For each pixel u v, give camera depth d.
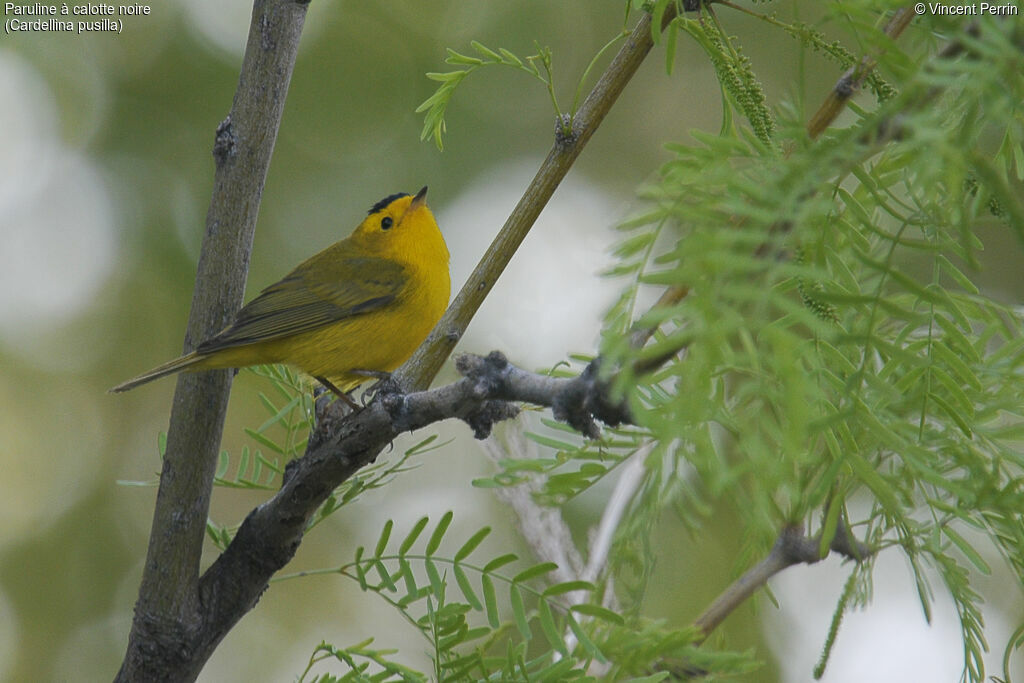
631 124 15.23
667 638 5.67
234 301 6.28
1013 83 2.71
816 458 4.44
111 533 14.38
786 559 6.42
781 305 2.51
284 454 7.31
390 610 13.86
